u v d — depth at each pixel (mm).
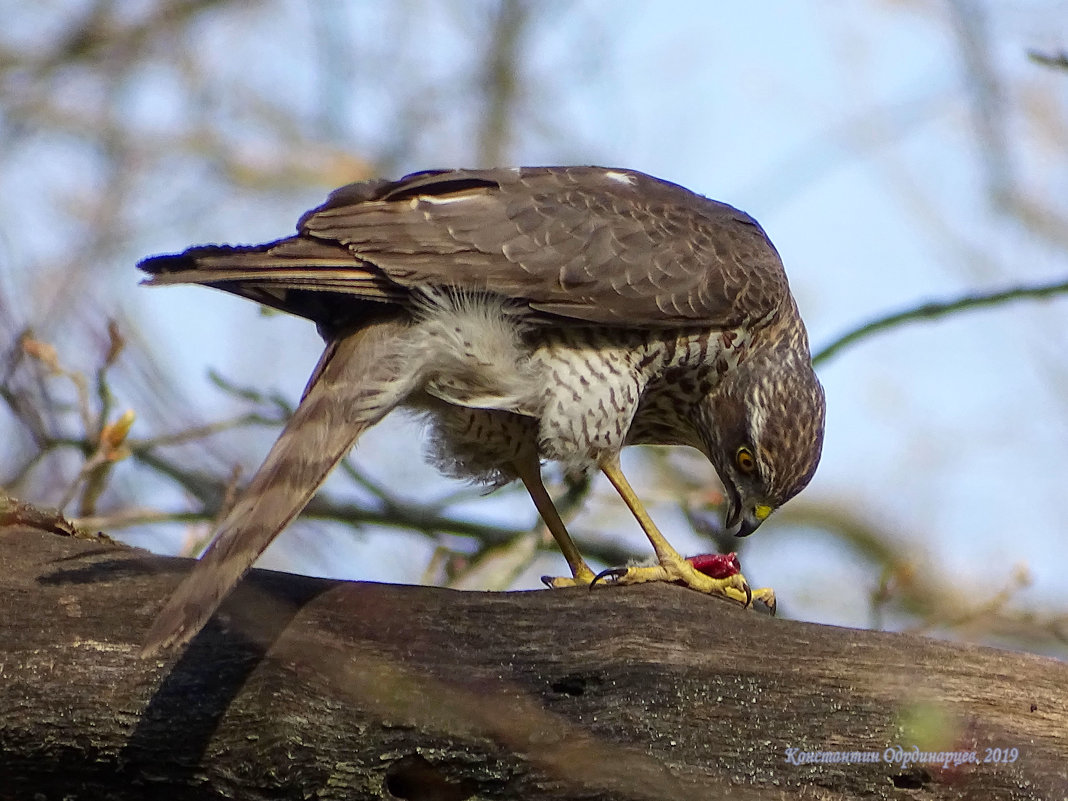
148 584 7922
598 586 8305
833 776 7570
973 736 7586
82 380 11812
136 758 7473
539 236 10094
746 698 7676
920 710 7633
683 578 9492
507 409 10141
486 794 7508
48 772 7535
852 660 7809
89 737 7453
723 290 10648
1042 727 7656
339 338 9719
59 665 7535
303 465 8797
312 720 7473
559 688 7719
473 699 7516
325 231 9531
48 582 7902
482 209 10070
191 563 8148
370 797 7512
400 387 9531
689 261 10562
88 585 7895
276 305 9914
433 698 7504
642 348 10531
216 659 7559
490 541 14055
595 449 10234
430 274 9594
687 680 7695
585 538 14492
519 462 10930
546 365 10148
